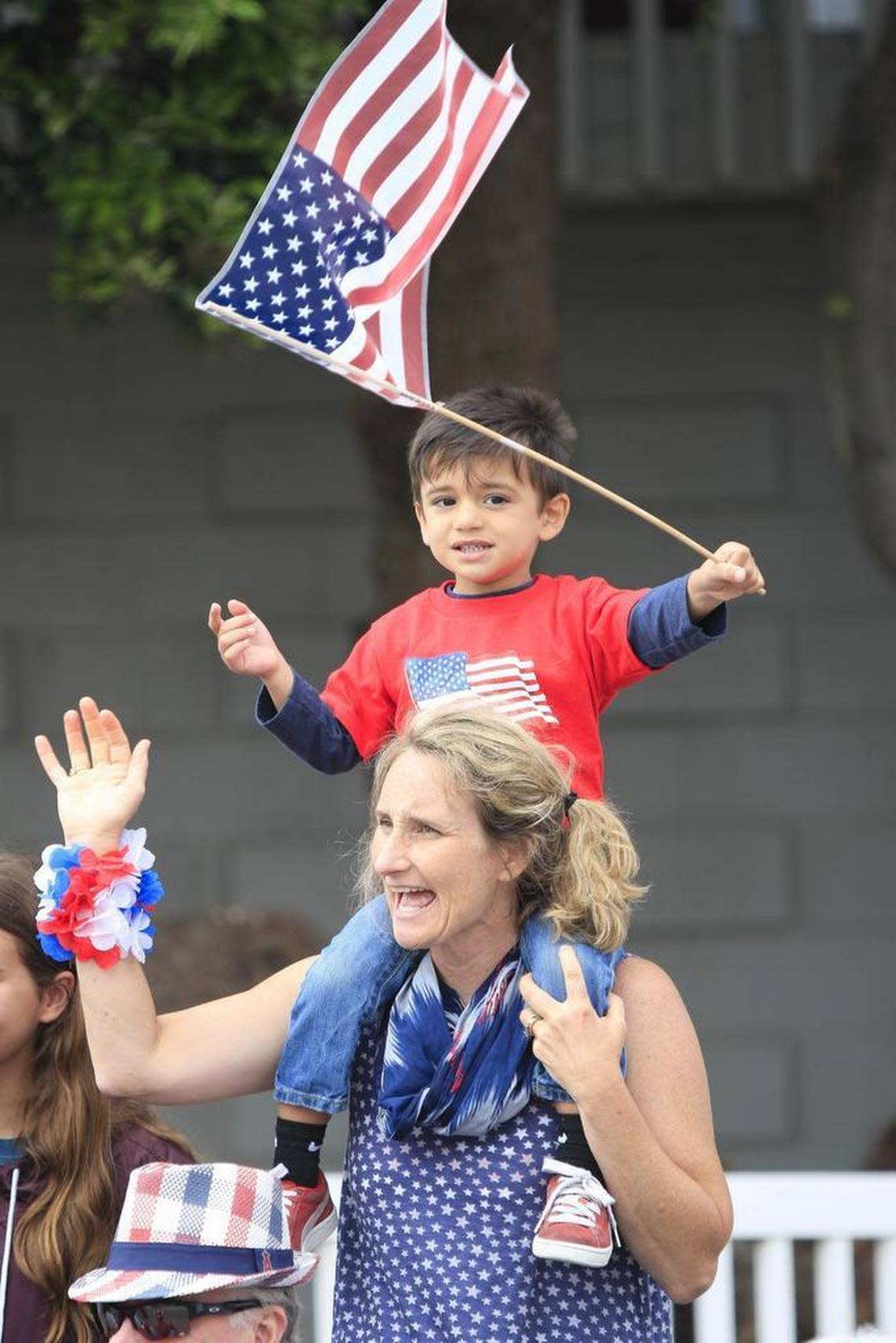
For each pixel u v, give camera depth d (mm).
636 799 27953
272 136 18078
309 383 27875
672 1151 8742
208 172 18531
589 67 26406
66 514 27797
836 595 27828
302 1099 9109
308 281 9961
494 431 11016
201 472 27828
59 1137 9844
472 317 18969
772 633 27875
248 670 10445
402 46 10203
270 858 27797
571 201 27016
